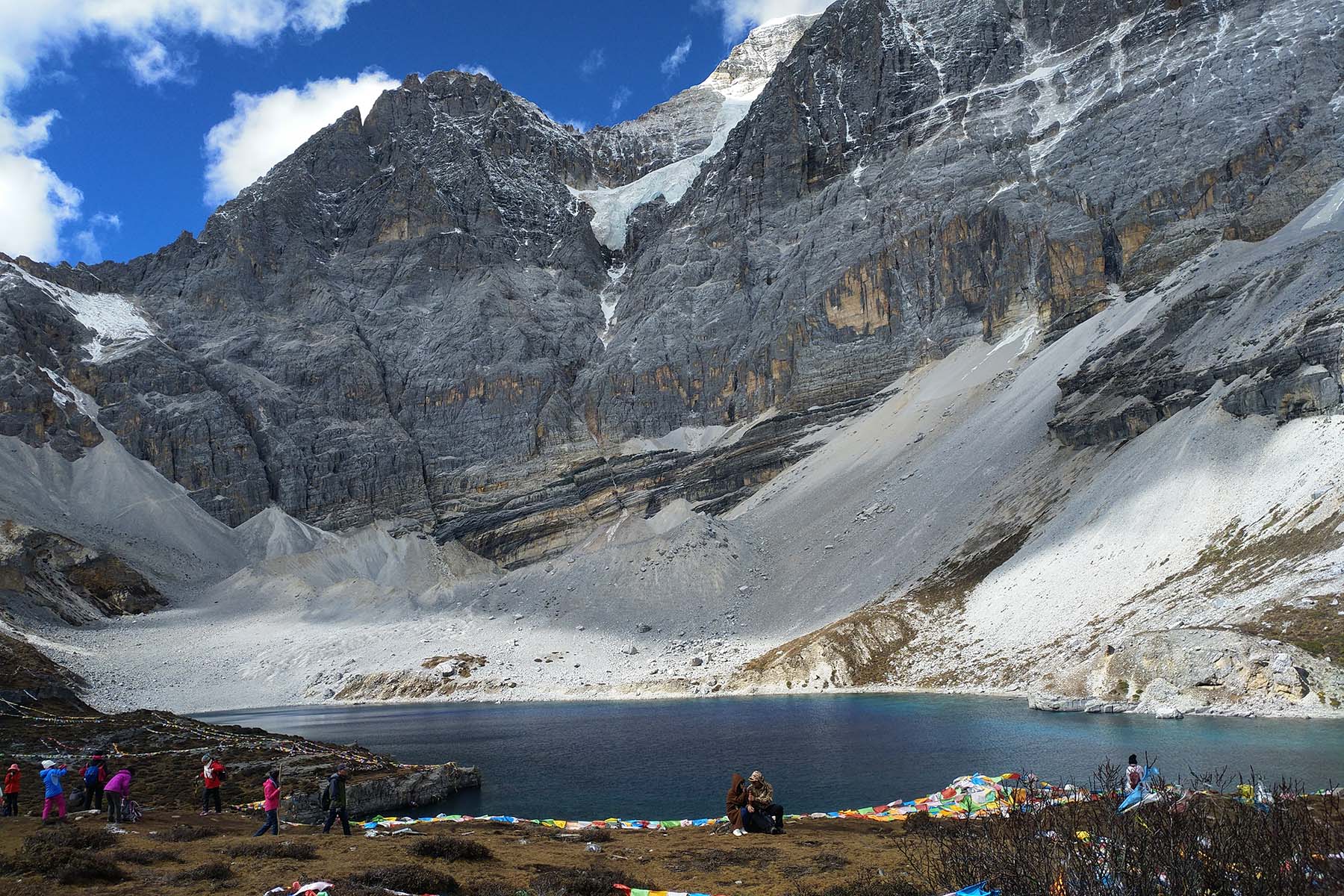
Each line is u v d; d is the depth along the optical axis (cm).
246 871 2625
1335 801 1775
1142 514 10044
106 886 2473
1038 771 4553
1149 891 1555
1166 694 6706
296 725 9744
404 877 2438
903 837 3216
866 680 10212
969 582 11319
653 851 3097
